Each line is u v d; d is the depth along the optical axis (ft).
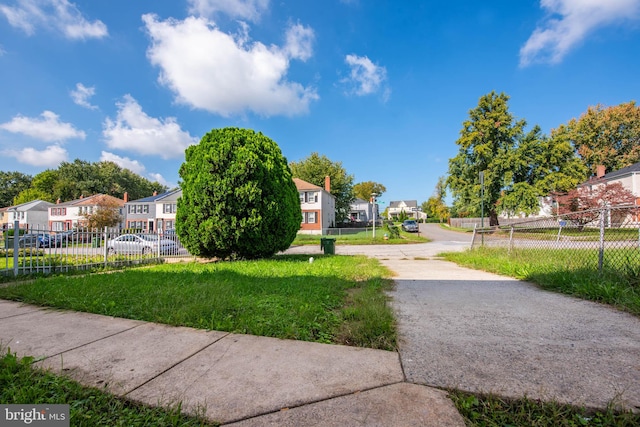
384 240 87.30
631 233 22.22
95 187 219.41
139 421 5.92
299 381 7.38
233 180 32.65
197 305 13.35
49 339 10.32
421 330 11.09
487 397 6.54
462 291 18.16
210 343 9.93
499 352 9.02
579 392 6.74
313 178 168.04
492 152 114.83
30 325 11.87
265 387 7.12
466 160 121.70
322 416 5.99
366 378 7.50
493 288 18.98
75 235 31.01
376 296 15.71
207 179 32.58
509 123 114.73
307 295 15.94
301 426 5.70
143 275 23.47
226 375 7.72
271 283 19.34
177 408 6.26
